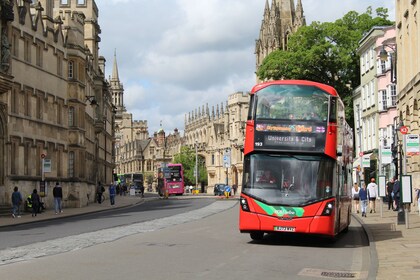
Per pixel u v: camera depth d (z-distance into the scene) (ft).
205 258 60.39
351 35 248.11
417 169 137.49
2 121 154.92
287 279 48.32
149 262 56.85
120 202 252.83
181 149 554.05
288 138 74.64
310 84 76.18
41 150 180.65
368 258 63.05
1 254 63.93
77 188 198.59
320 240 82.74
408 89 143.43
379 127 216.95
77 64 205.05
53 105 190.19
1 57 151.12
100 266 54.03
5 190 155.74
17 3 169.58
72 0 291.79
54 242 76.95
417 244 72.74
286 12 433.89
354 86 263.29
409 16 144.66
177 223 112.98
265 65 258.78
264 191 74.02
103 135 320.50
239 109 480.64
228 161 316.81
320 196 73.00
